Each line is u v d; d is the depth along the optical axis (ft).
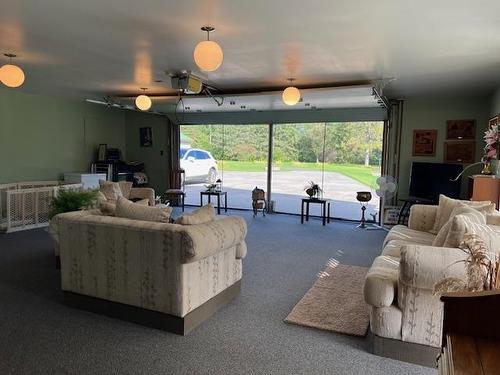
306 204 25.54
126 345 8.33
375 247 17.62
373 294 7.90
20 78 12.62
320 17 9.60
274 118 26.63
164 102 22.90
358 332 8.99
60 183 23.75
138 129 30.66
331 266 14.42
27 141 23.29
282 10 9.18
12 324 9.27
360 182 25.14
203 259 9.20
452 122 21.59
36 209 20.31
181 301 8.71
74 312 9.98
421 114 22.26
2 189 21.08
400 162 22.98
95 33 11.21
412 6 8.79
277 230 21.18
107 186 17.71
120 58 14.11
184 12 9.42
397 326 7.83
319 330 9.18
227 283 10.62
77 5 9.08
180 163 30.35
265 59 13.75
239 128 28.60
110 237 9.42
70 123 26.00
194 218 9.42
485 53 12.52
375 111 23.39
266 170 27.94
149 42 12.04
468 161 21.29
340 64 14.30
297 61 13.97
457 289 5.95
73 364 7.58
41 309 10.16
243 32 10.87
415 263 7.41
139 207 9.93
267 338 8.75
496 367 3.99
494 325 4.56
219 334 8.91
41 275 12.85
